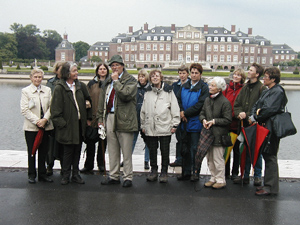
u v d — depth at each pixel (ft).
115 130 19.93
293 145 45.83
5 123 55.83
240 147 20.39
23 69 223.10
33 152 20.16
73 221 15.34
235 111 21.20
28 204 17.17
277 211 16.81
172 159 28.37
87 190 19.42
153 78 20.76
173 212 16.48
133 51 323.37
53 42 410.11
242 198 18.53
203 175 23.00
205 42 311.27
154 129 20.94
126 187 20.06
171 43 310.65
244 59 325.01
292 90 150.41
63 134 19.86
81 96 20.80
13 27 424.05
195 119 21.93
